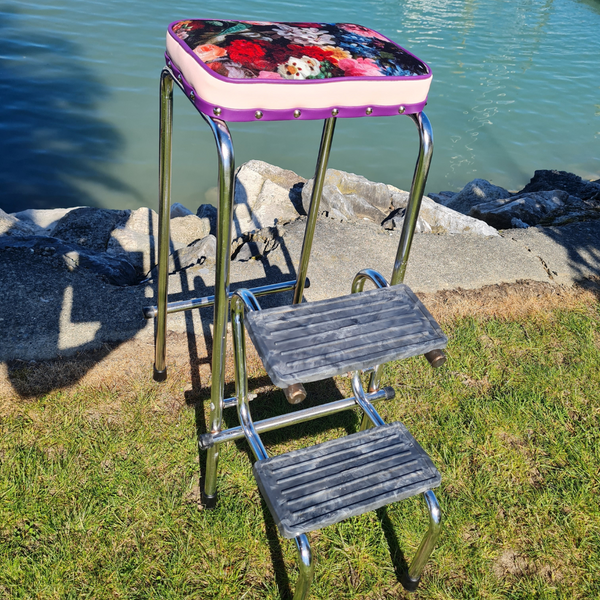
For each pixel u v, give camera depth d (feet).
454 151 27.25
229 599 5.35
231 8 41.65
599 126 32.17
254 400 7.43
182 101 27.17
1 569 5.36
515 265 10.60
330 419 7.27
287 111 4.44
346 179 13.28
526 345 8.77
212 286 9.11
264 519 6.04
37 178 21.02
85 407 7.00
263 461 4.76
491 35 46.19
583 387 8.08
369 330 4.84
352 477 4.71
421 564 5.32
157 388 7.36
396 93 4.74
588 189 17.62
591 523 6.29
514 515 6.33
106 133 24.25
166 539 5.77
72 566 5.45
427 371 8.13
